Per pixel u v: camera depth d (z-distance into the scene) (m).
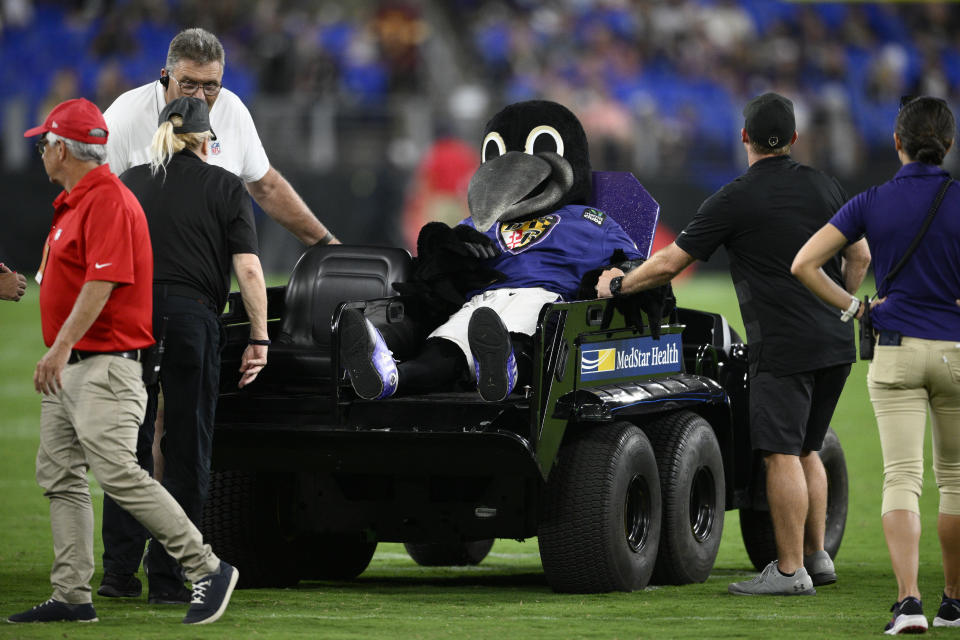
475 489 21.17
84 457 17.30
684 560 22.12
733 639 16.53
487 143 24.36
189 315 19.09
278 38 101.19
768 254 20.86
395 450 19.92
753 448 21.44
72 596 17.23
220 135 23.56
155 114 22.78
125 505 17.00
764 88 112.50
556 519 20.34
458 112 93.00
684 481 22.09
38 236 78.62
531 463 19.41
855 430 46.53
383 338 21.16
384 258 22.33
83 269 17.11
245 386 21.55
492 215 22.91
